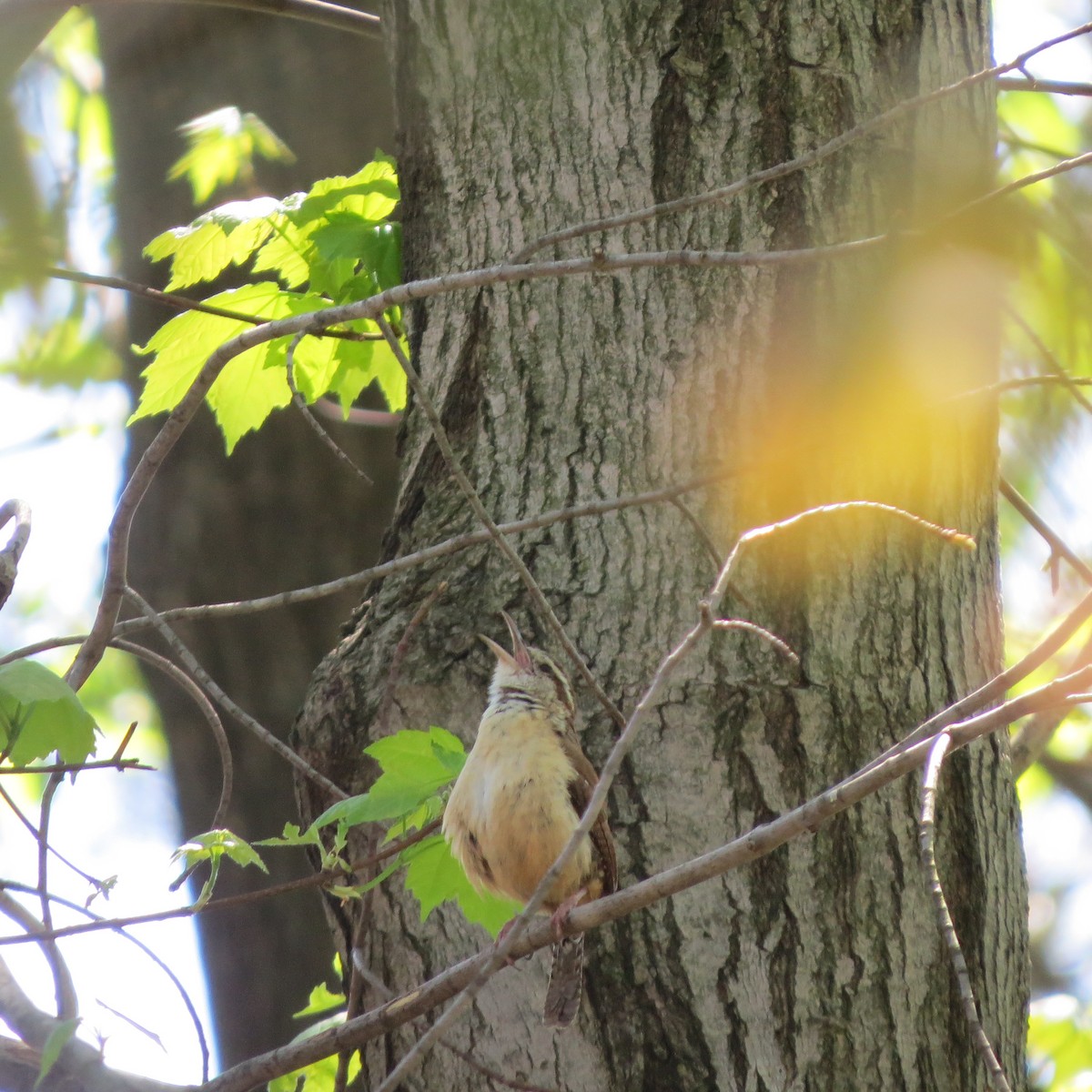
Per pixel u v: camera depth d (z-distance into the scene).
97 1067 6.84
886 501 7.25
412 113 8.53
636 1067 6.52
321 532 12.38
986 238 5.41
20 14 8.15
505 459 7.64
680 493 6.74
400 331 9.39
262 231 9.54
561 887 6.87
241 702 12.11
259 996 11.66
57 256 5.32
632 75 7.88
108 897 6.59
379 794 6.43
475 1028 6.82
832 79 7.70
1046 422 6.91
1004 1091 4.20
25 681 6.35
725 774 6.80
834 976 6.62
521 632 7.13
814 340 7.29
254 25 12.68
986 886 7.05
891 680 7.06
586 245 7.71
